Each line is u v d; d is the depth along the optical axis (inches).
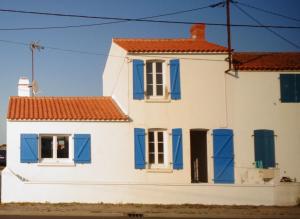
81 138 746.2
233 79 800.3
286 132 800.9
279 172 788.6
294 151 797.9
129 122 766.5
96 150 749.3
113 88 887.1
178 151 771.4
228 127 791.7
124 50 788.6
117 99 837.8
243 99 799.1
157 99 780.0
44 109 779.4
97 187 690.8
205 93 791.1
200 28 909.2
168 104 781.3
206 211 635.5
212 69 796.6
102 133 754.2
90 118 747.4
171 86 783.7
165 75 788.6
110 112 781.3
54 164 735.1
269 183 717.9
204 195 704.4
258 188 712.4
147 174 758.5
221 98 794.2
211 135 786.2
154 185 699.4
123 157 756.6
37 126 735.7
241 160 786.8
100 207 650.8
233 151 786.2
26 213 594.6
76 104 821.2
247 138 792.3
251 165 786.8
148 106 776.3
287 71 810.8
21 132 730.2
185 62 791.1
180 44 840.3
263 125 797.9
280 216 602.5
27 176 725.9
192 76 790.5
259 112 799.7
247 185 711.1
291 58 877.2
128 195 694.5
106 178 748.0
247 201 708.0
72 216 581.6
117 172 751.7
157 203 697.6
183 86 787.4
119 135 759.7
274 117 800.9
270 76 807.7
